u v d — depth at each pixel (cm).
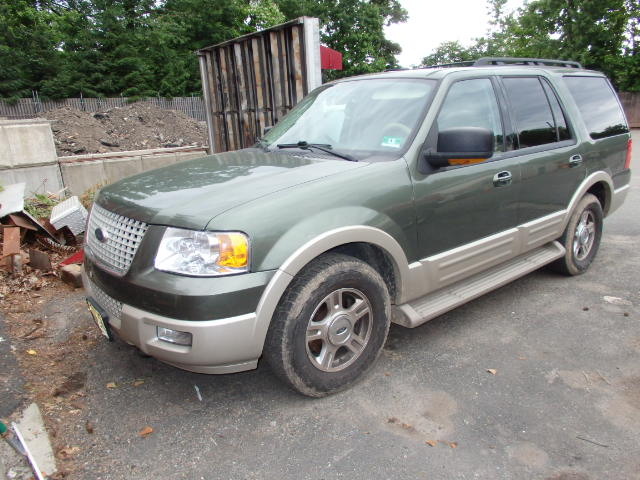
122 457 260
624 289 469
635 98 3055
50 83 2820
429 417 289
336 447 266
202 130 1988
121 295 276
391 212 312
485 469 249
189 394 315
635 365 341
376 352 322
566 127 453
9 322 402
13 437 270
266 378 332
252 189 286
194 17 3422
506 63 456
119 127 1698
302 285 279
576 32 3138
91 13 3219
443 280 352
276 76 763
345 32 3762
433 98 348
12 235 489
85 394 314
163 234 264
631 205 800
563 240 471
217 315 253
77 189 765
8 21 2908
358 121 366
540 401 303
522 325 401
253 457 259
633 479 242
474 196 360
